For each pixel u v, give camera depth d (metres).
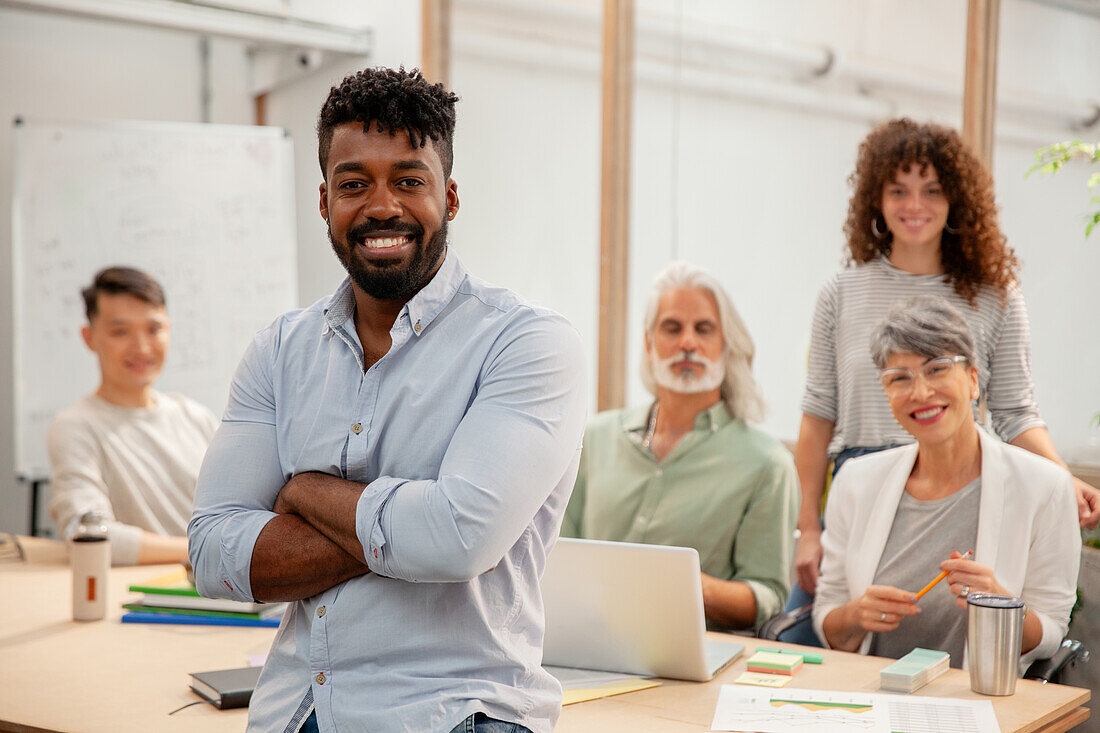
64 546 3.09
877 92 3.38
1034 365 3.01
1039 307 3.02
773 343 3.66
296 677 1.36
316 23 4.63
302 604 1.40
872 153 2.79
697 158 3.80
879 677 1.98
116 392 3.47
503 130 4.29
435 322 1.40
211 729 1.67
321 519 1.36
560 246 4.16
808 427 2.92
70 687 1.88
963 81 3.19
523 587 1.39
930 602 2.31
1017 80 3.08
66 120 4.30
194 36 5.01
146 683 1.91
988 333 2.71
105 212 4.34
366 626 1.32
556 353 1.36
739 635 2.55
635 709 1.79
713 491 2.79
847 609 2.31
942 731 1.66
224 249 4.55
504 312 1.39
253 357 1.50
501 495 1.29
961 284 2.71
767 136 3.64
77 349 4.31
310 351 1.46
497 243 4.32
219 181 4.54
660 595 1.91
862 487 2.43
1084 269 2.93
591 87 4.05
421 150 1.34
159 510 3.43
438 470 1.36
